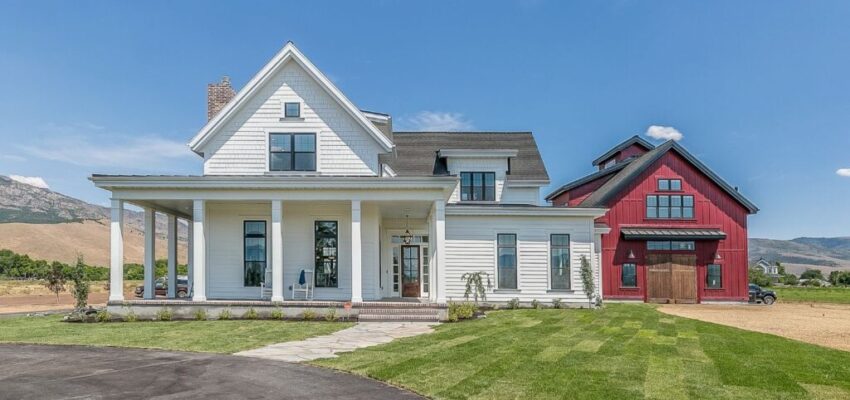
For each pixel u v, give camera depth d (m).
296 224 19.84
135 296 29.50
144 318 17.19
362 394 8.05
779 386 8.72
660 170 29.73
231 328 15.00
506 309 21.77
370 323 16.28
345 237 19.83
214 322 16.33
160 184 17.50
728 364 10.40
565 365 10.07
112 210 17.62
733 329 15.94
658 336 14.06
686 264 29.17
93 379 8.95
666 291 28.95
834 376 9.52
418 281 23.27
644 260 29.09
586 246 22.61
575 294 22.48
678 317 19.05
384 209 20.94
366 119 19.67
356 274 17.53
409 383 8.66
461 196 26.27
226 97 22.81
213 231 19.75
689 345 12.66
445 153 26.12
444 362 10.24
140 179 17.41
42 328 15.19
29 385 8.59
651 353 11.47
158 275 44.28
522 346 12.14
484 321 17.14
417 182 17.61
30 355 11.05
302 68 19.77
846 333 16.22
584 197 38.59
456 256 22.52
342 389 8.33
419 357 10.72
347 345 12.23
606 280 28.98
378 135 19.72
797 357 11.35
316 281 19.69
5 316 19.39
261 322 16.31
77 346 12.12
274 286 17.52
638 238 28.80
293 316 17.23
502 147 29.42
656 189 29.61
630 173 29.83
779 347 12.63
